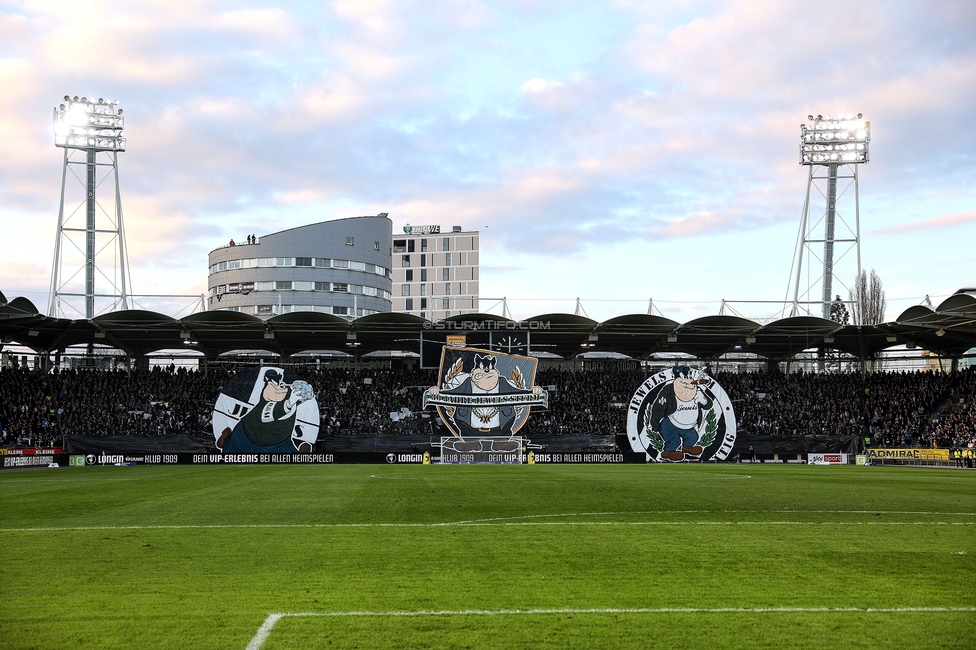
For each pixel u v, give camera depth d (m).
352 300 137.00
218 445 64.69
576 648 10.86
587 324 71.56
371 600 13.25
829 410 76.75
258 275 134.00
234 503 27.67
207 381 77.50
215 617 12.22
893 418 74.31
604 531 20.88
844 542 19.16
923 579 15.01
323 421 73.19
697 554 17.45
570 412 76.81
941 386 75.56
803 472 49.62
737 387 80.56
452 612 12.55
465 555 17.27
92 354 78.00
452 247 175.38
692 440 66.56
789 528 21.59
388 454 65.69
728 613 12.57
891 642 11.19
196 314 66.81
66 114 81.50
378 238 142.38
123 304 82.38
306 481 38.56
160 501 28.50
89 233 84.94
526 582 14.63
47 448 62.19
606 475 44.22
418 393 78.44
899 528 21.64
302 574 15.27
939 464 63.72
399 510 25.50
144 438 64.69
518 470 50.25
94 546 18.36
